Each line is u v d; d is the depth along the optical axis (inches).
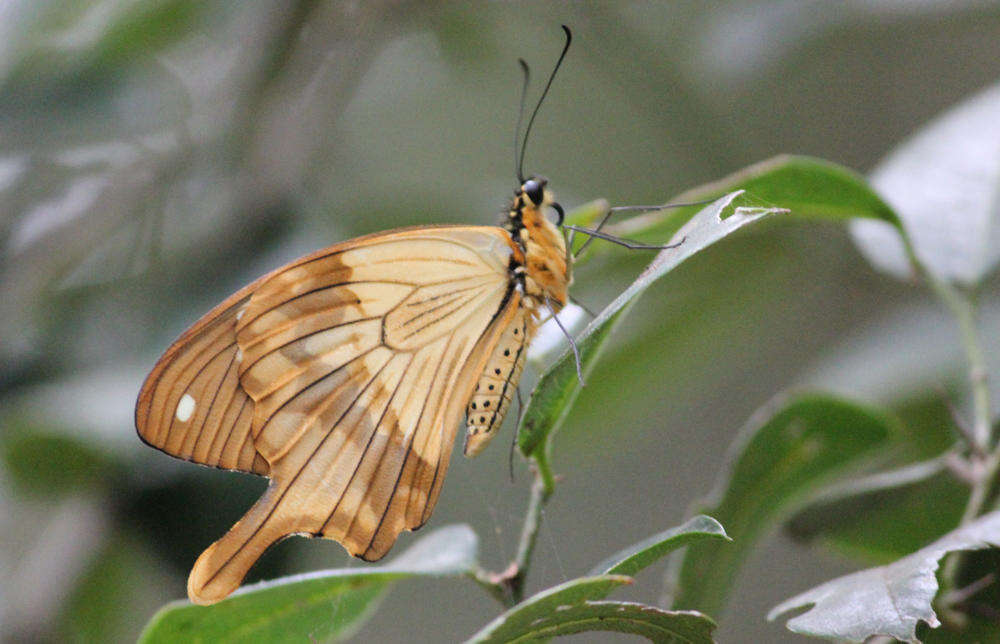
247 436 38.9
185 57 42.2
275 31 41.8
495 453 42.2
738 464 39.8
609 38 42.8
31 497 41.2
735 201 38.4
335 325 39.1
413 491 39.3
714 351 42.1
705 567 39.8
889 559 39.9
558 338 39.9
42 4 41.4
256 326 38.9
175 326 41.4
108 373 41.1
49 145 41.5
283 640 38.9
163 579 41.4
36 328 41.6
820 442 39.8
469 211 42.3
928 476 39.5
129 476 40.8
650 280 38.3
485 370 39.5
